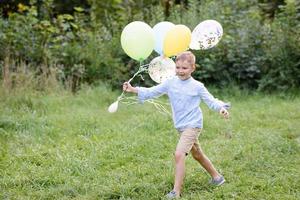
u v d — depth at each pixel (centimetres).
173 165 579
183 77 496
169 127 738
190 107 493
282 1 1220
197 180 532
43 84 930
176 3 1280
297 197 493
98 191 502
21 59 984
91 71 1007
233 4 1108
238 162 592
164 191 506
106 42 1051
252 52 1032
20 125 723
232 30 1052
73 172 560
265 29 1051
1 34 979
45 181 532
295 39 1017
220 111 482
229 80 1026
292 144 640
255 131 727
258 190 511
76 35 1079
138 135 699
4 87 866
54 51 1006
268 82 1004
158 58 541
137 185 509
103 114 823
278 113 832
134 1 1175
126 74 1017
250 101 936
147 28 520
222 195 498
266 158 598
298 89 1002
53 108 839
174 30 516
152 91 508
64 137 693
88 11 1177
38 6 1134
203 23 534
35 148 641
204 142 681
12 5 1168
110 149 634
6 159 598
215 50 1032
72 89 974
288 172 560
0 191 508
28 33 1001
